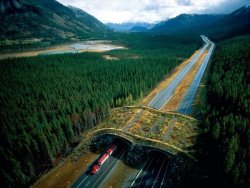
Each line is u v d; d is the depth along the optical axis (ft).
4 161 209.05
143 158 227.40
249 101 270.67
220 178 177.06
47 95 358.43
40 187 203.10
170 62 599.57
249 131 205.67
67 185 202.90
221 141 208.33
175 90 416.87
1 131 249.75
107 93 349.00
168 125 263.70
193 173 191.01
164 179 200.95
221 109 273.95
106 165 224.33
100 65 573.33
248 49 531.91
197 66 603.26
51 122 266.98
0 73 497.05
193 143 224.53
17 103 338.75
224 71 437.99
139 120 279.49
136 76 449.48
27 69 532.73
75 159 237.04
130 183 200.44
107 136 255.50
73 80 437.99
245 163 175.94
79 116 285.02
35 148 220.64
